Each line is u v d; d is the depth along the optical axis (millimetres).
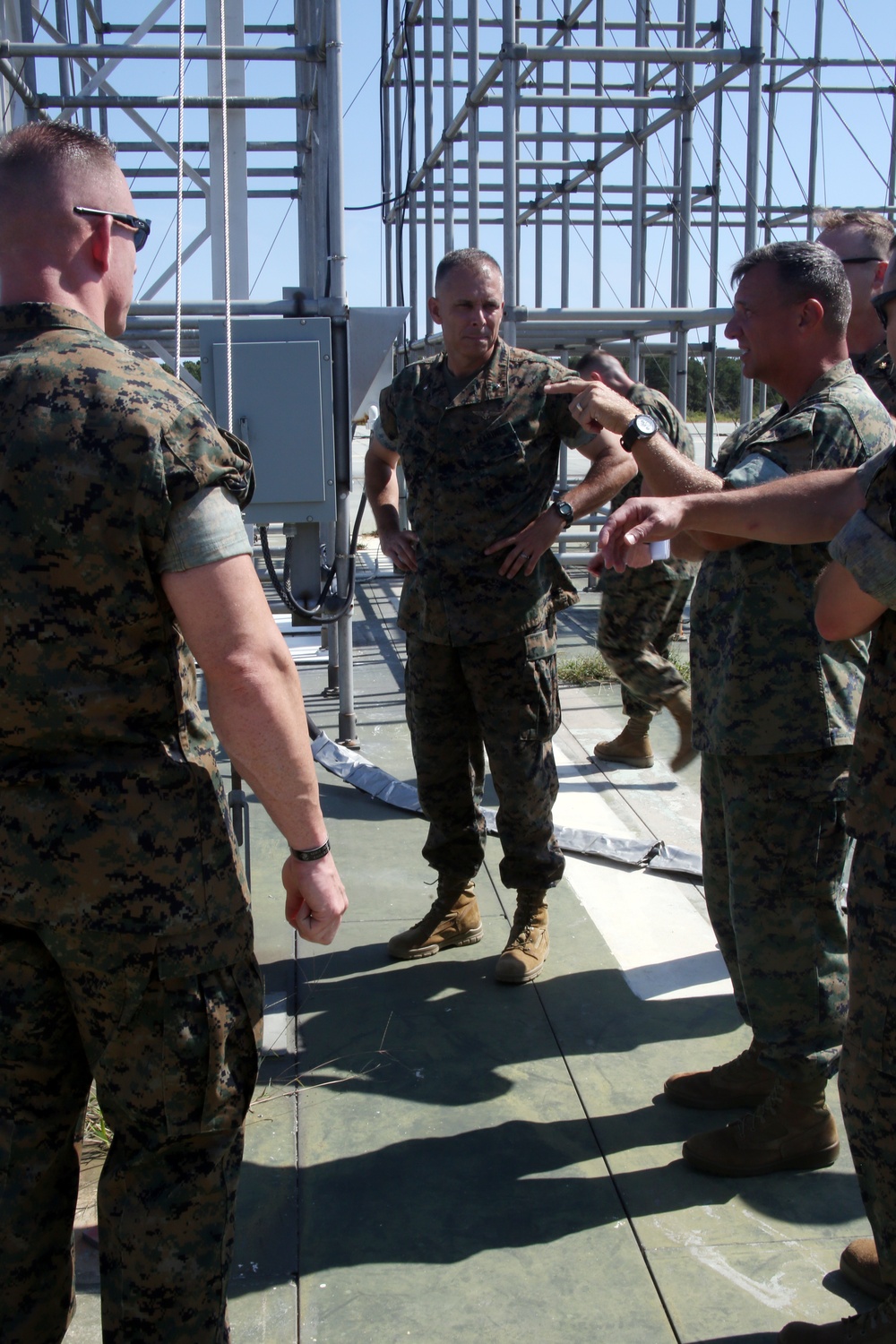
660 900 3588
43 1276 1505
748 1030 2824
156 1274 1438
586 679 6301
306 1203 2209
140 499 1339
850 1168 2318
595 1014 2916
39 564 1358
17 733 1411
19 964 1460
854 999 1722
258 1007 1538
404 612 3070
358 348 4273
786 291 2178
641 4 8305
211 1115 1464
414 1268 2031
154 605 1396
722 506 1929
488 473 2877
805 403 2166
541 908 3213
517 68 5988
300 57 4227
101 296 1524
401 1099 2553
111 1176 1476
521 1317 1912
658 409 4207
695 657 2350
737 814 2213
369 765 4746
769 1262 2035
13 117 5469
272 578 4219
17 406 1365
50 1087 1506
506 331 6293
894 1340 1707
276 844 4078
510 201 6078
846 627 1742
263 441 4020
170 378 1443
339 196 4191
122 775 1410
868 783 1694
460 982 3102
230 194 4875
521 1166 2316
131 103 4746
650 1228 2129
